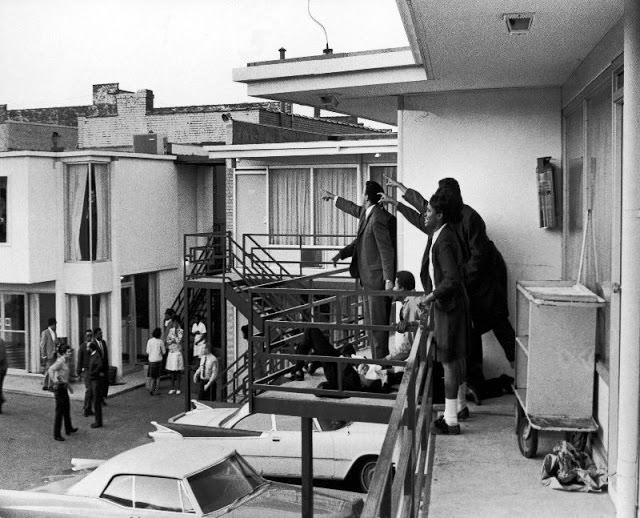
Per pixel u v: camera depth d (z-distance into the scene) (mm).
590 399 5910
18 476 16094
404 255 10047
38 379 26031
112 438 19109
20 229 25234
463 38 6508
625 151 4922
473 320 8391
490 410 7922
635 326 4910
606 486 5652
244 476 9688
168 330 24562
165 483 9227
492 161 9445
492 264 8391
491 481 5887
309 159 22719
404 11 5762
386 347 8852
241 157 22734
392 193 14766
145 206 27781
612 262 5793
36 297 26547
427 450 6051
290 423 11766
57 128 40000
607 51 6199
